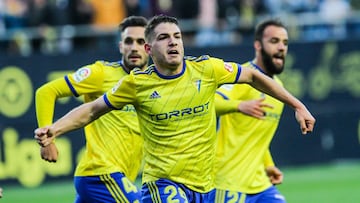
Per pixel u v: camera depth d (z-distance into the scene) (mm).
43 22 40312
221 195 22594
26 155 37562
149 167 18922
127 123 21266
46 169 37906
